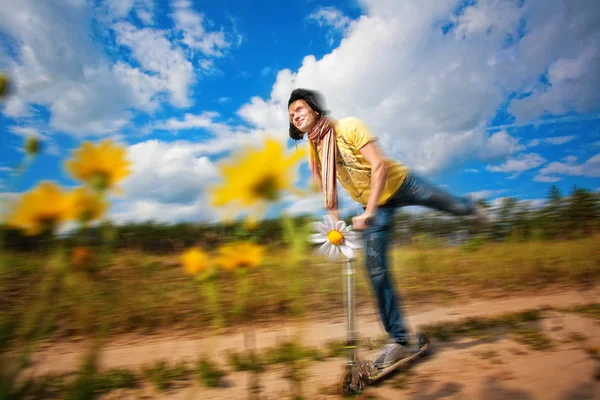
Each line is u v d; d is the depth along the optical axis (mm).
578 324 2971
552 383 1898
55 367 2148
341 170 2191
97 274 539
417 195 2314
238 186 632
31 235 484
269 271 3020
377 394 1886
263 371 2143
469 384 1946
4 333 548
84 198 483
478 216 2750
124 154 514
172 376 2146
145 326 2969
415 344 2314
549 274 4957
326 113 2107
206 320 3018
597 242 6484
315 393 1889
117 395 1945
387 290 2225
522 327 2932
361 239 1864
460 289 4441
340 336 2875
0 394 540
